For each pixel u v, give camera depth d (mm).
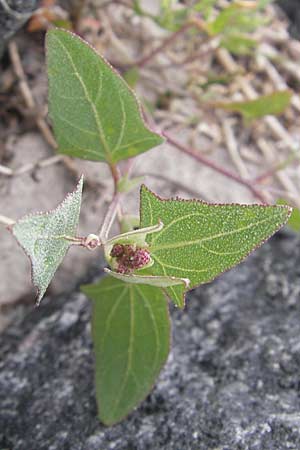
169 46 375
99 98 262
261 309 308
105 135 271
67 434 271
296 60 393
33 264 214
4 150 334
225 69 384
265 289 315
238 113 373
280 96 339
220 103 355
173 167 350
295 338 292
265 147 369
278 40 392
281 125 378
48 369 292
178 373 283
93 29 364
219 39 380
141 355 270
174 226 238
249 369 283
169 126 364
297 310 307
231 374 282
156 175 343
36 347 299
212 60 385
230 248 235
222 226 234
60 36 250
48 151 337
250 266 323
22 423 277
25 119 341
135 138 271
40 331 303
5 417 280
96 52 251
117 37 374
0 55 336
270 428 261
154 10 381
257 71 387
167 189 345
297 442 257
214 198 349
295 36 400
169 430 266
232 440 259
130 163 291
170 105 368
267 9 396
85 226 332
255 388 277
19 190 329
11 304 319
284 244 332
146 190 236
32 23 344
